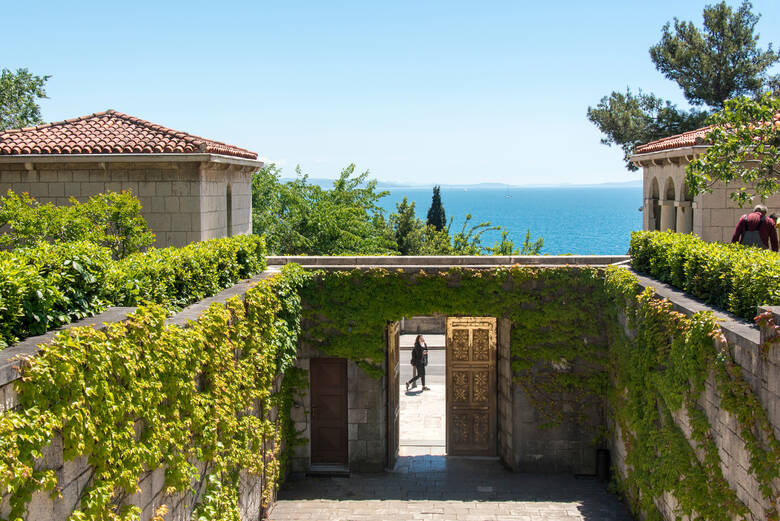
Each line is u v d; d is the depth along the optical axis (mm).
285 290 15445
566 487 16328
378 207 35469
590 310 16797
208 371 10469
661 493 11969
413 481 16828
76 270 8125
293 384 17141
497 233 132750
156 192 19234
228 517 11031
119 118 20875
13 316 6672
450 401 18484
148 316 8406
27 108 36375
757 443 8312
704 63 33656
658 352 12164
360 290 16969
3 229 18812
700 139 18266
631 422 13781
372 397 17297
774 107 14836
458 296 16828
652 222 23031
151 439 8258
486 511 14930
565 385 17000
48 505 6211
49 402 6230
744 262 10344
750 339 8453
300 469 17359
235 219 22438
